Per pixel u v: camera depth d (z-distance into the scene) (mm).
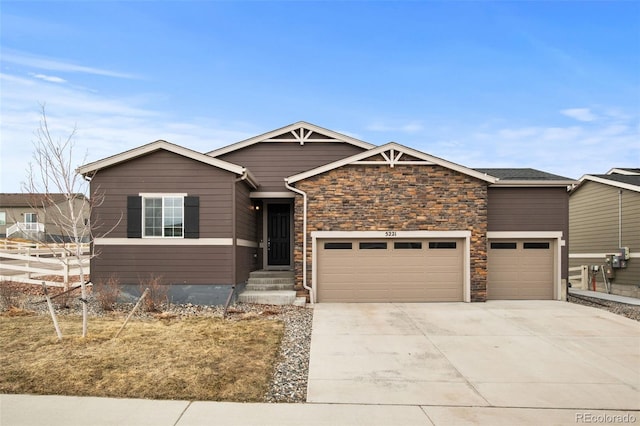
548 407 5598
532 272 14109
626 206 16797
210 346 7738
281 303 12758
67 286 14273
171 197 12531
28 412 5074
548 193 14188
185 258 12445
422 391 6098
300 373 6781
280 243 16078
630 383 6539
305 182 13406
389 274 13445
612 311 12531
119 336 8242
